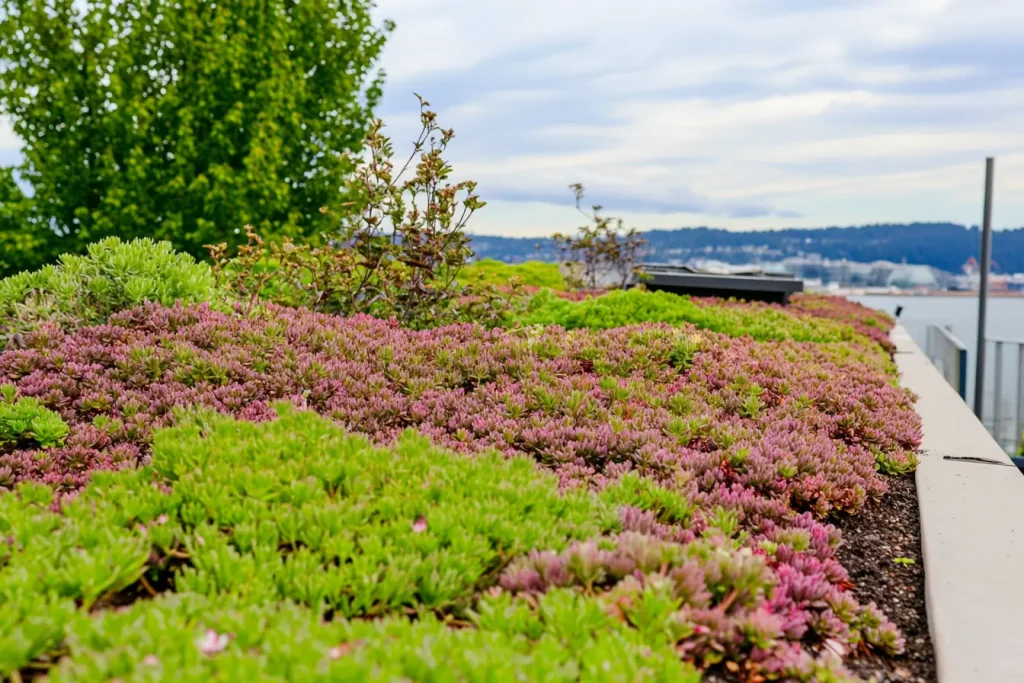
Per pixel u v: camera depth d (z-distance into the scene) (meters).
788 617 2.87
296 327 6.42
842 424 5.70
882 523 4.52
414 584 2.65
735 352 7.34
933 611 3.37
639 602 2.44
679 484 3.94
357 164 8.15
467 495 3.38
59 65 15.92
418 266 7.72
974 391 12.30
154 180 16.41
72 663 1.85
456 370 6.04
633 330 7.52
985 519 4.42
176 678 1.74
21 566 2.42
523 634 2.35
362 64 18.88
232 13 17.09
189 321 6.21
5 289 6.15
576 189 16.28
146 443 4.70
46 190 15.88
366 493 3.27
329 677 1.77
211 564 2.55
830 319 13.20
